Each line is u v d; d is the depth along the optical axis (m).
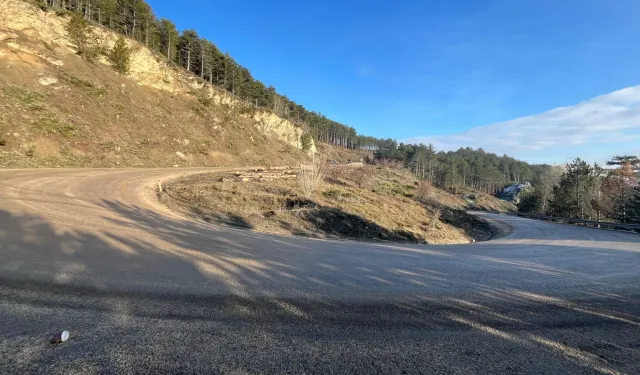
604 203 35.97
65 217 9.29
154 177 24.75
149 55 49.12
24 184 15.95
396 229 17.61
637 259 8.16
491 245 12.09
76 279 4.14
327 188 24.27
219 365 2.40
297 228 14.80
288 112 100.62
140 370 2.29
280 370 2.38
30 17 35.06
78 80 35.75
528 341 3.04
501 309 3.86
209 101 55.75
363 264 5.95
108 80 40.62
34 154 25.14
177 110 48.25
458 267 6.14
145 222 9.95
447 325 3.33
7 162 22.70
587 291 4.73
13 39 31.98
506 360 2.67
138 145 36.06
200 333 2.88
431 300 4.07
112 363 2.36
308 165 25.27
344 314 3.48
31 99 29.09
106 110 36.28
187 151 41.53
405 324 3.31
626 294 4.65
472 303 4.02
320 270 5.29
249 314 3.35
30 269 4.44
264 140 61.78
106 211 11.48
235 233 9.44
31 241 6.11
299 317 3.34
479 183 115.25
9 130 25.16
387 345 2.84
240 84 75.44
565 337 3.16
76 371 2.26
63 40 38.53
